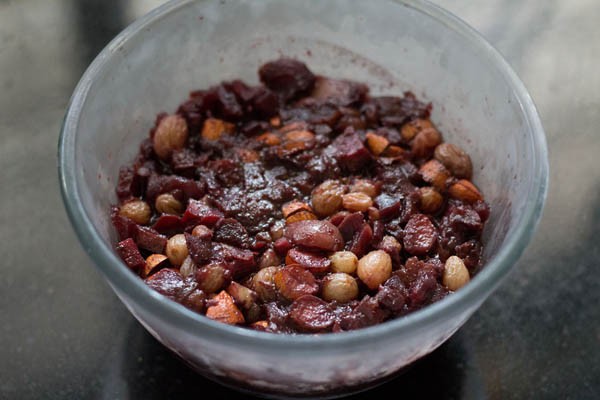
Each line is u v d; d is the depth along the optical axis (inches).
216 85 18.3
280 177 16.6
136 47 16.3
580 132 19.0
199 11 16.9
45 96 19.2
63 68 19.6
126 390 15.2
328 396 14.5
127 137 16.9
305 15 17.7
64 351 15.7
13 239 17.1
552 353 15.8
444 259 15.7
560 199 17.9
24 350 15.7
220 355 13.1
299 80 18.3
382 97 18.1
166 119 17.2
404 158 17.1
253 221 15.7
